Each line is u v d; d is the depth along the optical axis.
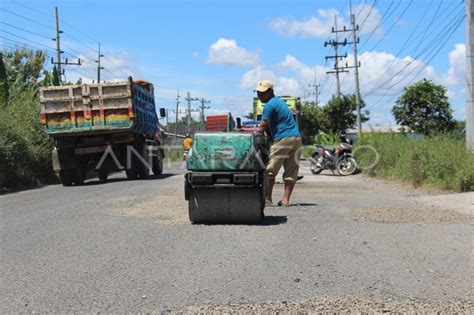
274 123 9.84
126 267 5.88
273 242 7.03
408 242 7.04
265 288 5.15
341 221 8.55
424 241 7.11
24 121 20.69
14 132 18.53
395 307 4.64
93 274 5.62
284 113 9.79
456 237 7.36
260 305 4.68
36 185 18.97
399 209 9.93
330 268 5.82
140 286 5.21
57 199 12.53
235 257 6.25
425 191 13.58
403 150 18.02
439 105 37.78
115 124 16.95
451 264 5.99
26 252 6.63
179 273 5.63
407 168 16.00
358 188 14.59
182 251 6.55
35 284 5.31
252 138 8.07
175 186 14.62
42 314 4.52
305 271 5.70
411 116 38.19
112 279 5.45
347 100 54.44
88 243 7.07
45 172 20.36
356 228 7.98
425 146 15.62
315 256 6.31
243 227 8.03
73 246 6.91
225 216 8.20
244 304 4.71
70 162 17.59
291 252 6.50
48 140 20.44
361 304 4.70
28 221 9.04
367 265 5.94
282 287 5.18
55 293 5.04
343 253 6.46
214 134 8.10
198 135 8.10
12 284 5.32
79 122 16.95
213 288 5.15
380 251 6.55
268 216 9.00
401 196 12.49
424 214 9.27
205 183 8.03
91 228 8.12
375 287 5.18
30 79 37.31
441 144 15.20
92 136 17.64
